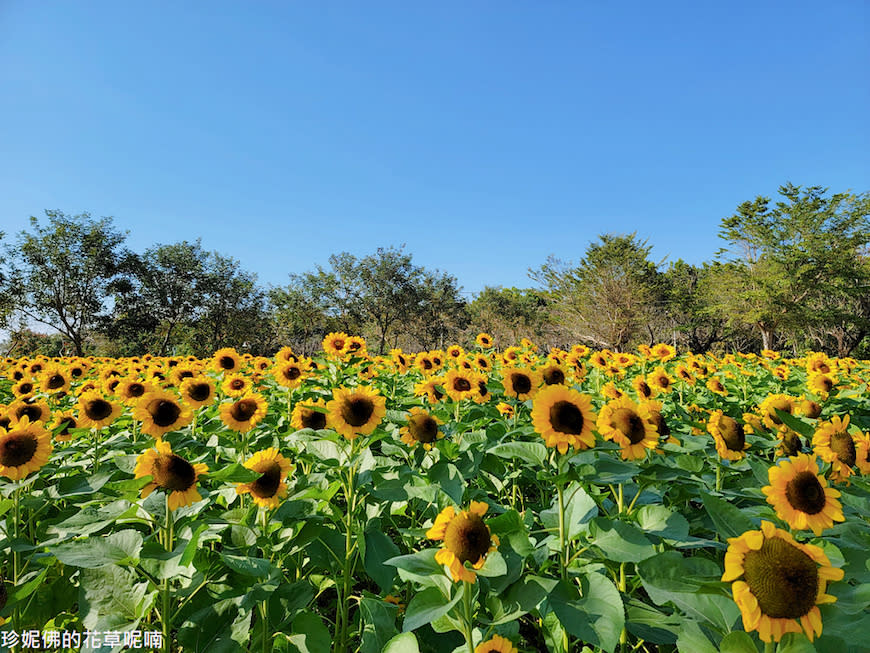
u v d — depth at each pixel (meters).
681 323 52.75
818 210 43.81
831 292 42.72
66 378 6.09
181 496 2.21
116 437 4.41
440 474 2.87
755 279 43.53
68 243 39.81
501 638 1.87
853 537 2.23
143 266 44.41
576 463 2.44
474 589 2.00
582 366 7.27
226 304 49.75
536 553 2.35
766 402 3.90
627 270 45.72
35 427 2.79
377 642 2.16
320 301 53.22
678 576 1.76
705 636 1.73
